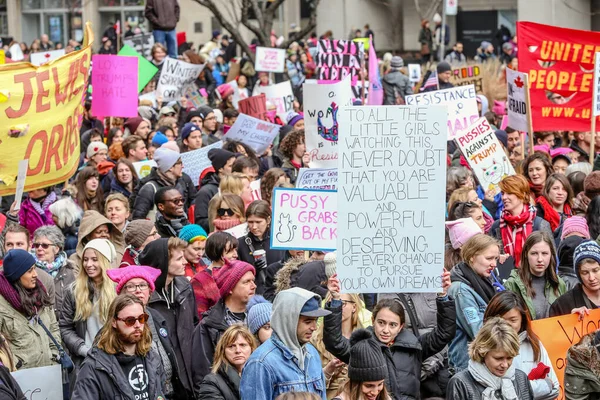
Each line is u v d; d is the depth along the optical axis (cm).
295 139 2825
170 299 1803
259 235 2170
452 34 8988
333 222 1880
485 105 4238
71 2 8825
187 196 2773
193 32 8394
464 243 1800
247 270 1761
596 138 3081
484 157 2645
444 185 1584
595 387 1564
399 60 4625
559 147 3356
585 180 2275
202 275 1927
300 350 1427
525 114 2981
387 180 1588
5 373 1486
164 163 2570
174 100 4206
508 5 8850
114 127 3325
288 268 1889
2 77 2045
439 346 1633
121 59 3378
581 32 3069
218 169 2747
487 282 1770
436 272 1585
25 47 7238
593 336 1600
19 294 1702
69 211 2406
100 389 1493
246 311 1775
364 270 1588
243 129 3350
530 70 3092
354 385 1417
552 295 1861
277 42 6525
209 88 5269
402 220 1588
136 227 2006
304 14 8675
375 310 1591
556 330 1758
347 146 1588
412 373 1608
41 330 1733
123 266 1903
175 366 1734
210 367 1742
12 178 2064
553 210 2336
